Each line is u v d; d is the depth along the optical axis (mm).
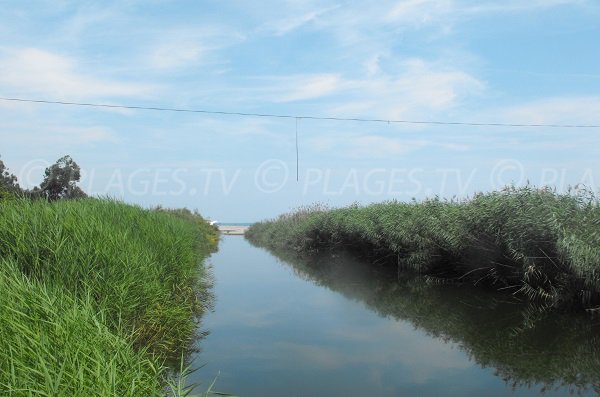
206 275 14844
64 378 3498
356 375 6758
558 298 10688
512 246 11562
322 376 6691
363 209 22438
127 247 7809
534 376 6750
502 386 6371
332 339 8656
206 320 10148
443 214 14812
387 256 18828
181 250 11180
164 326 7559
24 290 4672
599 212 10469
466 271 14570
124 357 4266
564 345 8164
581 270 9680
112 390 3514
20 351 3658
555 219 10383
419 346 8203
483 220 12727
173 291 9508
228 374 6734
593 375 6777
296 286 15016
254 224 48719
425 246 15891
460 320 10133
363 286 15008
